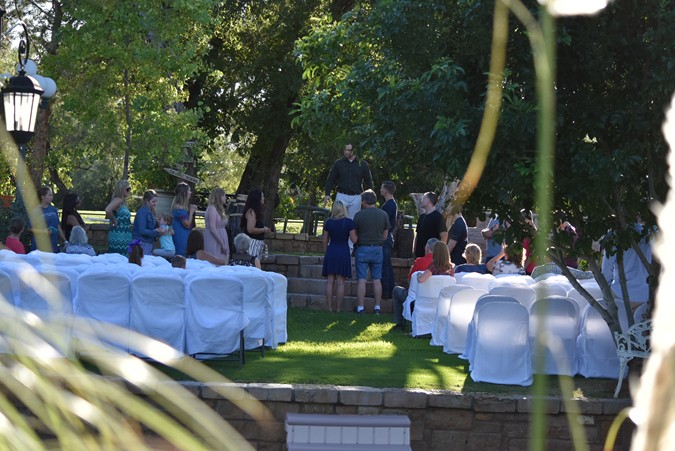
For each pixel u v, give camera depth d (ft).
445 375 39.96
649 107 34.65
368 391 35.53
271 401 35.17
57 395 3.63
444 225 61.16
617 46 34.50
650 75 34.45
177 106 101.86
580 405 35.81
